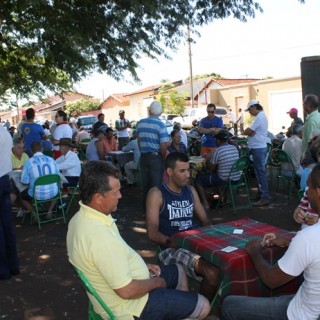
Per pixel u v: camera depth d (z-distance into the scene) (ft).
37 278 14.52
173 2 27.09
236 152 21.76
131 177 29.60
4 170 14.17
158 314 7.88
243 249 8.96
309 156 15.89
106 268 7.30
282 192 26.16
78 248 7.48
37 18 27.20
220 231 10.44
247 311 7.77
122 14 27.27
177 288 9.48
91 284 7.60
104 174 7.68
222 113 97.30
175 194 11.59
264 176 22.82
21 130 28.30
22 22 29.50
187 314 8.10
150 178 20.97
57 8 26.48
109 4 27.30
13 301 12.80
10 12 28.78
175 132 27.81
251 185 28.89
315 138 13.51
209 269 9.32
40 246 17.87
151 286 7.87
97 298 7.36
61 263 15.83
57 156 28.04
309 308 7.00
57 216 22.56
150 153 20.75
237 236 9.96
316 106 18.89
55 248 17.54
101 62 32.96
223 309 8.15
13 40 33.27
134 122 87.97
